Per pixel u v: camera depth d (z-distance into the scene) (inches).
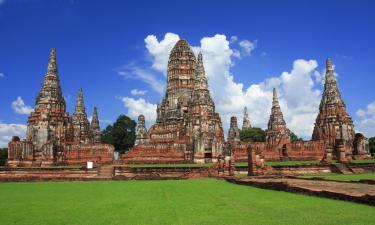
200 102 3730.3
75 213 828.6
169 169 2455.7
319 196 1005.8
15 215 810.8
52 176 2378.2
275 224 654.5
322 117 3789.4
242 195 1129.4
